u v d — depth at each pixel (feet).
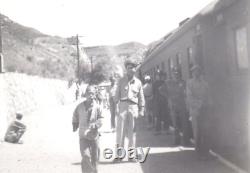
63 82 161.68
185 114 35.14
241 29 30.25
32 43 243.60
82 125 22.84
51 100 133.39
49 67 180.04
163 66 65.82
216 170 24.75
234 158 27.55
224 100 34.35
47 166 28.96
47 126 61.16
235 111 31.55
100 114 23.30
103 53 365.81
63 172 26.76
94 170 23.54
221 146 32.14
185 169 25.63
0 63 50.57
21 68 119.85
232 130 32.48
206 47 36.29
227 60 34.06
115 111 48.34
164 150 33.19
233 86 32.01
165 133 43.32
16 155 34.19
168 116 43.83
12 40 201.46
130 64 31.07
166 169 26.04
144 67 102.58
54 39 349.20
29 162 30.68
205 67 36.45
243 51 30.01
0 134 42.37
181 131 39.75
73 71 246.06
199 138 28.86
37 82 120.78
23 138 46.29
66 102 158.71
